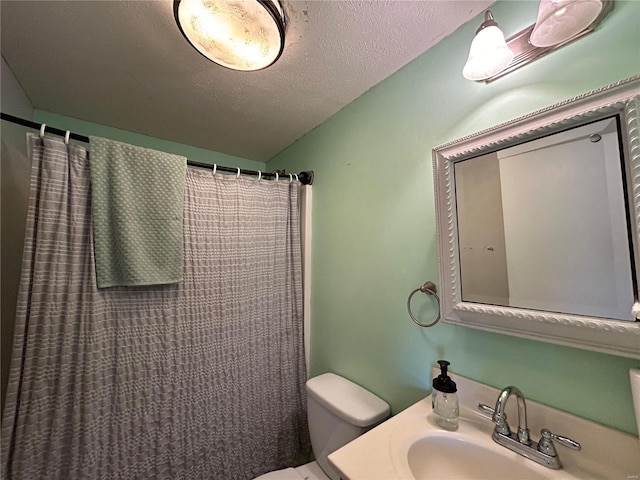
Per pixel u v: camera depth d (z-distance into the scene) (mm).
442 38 941
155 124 1543
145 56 1012
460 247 834
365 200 1242
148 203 1101
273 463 1429
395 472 602
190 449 1207
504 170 749
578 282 614
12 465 869
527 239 701
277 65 1062
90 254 1007
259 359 1432
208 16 792
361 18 851
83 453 957
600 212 588
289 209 1611
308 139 1664
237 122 1531
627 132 552
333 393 1174
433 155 907
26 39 915
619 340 551
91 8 807
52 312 938
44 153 938
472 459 705
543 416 677
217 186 1350
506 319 721
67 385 954
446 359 901
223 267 1340
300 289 1593
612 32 602
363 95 1262
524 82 737
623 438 566
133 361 1092
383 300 1139
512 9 768
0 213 969
